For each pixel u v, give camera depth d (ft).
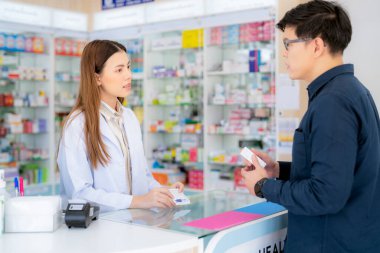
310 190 5.45
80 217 6.09
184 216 6.88
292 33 5.99
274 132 17.56
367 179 5.69
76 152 7.73
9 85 20.72
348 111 5.44
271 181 6.01
